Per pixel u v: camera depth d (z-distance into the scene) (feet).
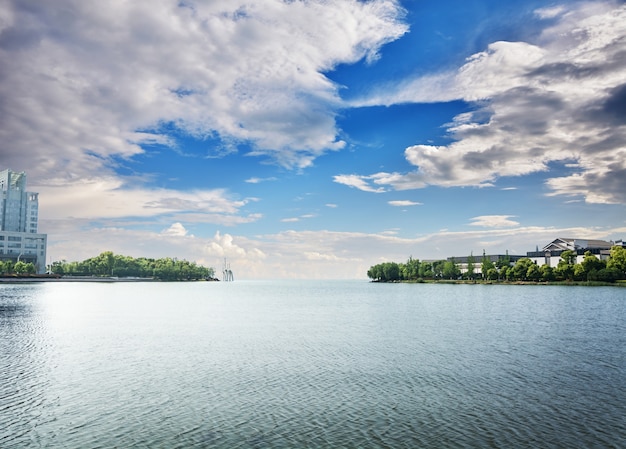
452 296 548.31
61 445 82.28
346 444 81.92
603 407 101.65
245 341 194.59
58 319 275.80
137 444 82.53
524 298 470.39
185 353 166.09
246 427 90.17
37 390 115.75
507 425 90.94
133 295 565.12
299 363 148.25
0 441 84.02
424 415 96.68
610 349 173.17
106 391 115.03
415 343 188.44
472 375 131.03
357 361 151.12
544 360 152.15
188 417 95.86
